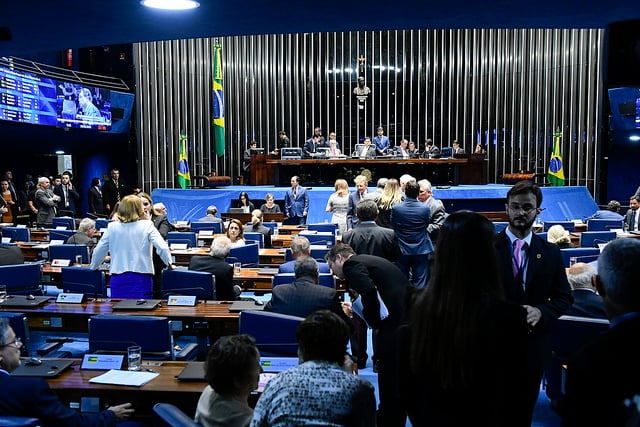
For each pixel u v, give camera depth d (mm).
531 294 2945
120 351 3867
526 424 1856
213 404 2465
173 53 20250
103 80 19562
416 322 1890
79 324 4785
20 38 4977
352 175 16531
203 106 20734
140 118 19828
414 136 21469
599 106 18250
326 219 15297
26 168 17938
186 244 8406
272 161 15859
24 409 2762
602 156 17828
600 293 1730
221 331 4676
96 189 15828
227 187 17141
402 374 1971
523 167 20531
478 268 1842
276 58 21234
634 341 1509
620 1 3850
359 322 5555
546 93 19969
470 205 15633
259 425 2053
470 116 21078
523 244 3016
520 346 1797
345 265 3744
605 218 11742
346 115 21641
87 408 3184
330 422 1998
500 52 20594
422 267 6430
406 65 21359
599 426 1480
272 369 3402
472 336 1772
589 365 1510
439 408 1832
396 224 6418
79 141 17953
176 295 5199
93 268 5727
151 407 3168
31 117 14531
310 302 4160
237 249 7230
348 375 2115
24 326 4230
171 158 20312
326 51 21359
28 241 9906
